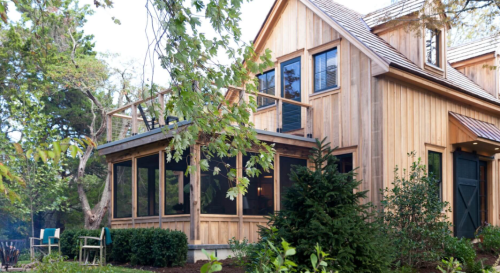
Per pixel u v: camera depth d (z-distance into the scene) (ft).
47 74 65.82
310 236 19.15
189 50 16.06
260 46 49.98
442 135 42.93
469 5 36.17
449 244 30.83
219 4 15.58
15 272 29.53
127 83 74.74
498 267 31.12
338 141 40.63
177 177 36.29
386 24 40.68
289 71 46.55
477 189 45.80
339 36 41.52
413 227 29.50
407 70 38.17
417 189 30.73
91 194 83.41
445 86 42.24
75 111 82.33
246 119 18.22
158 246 31.94
